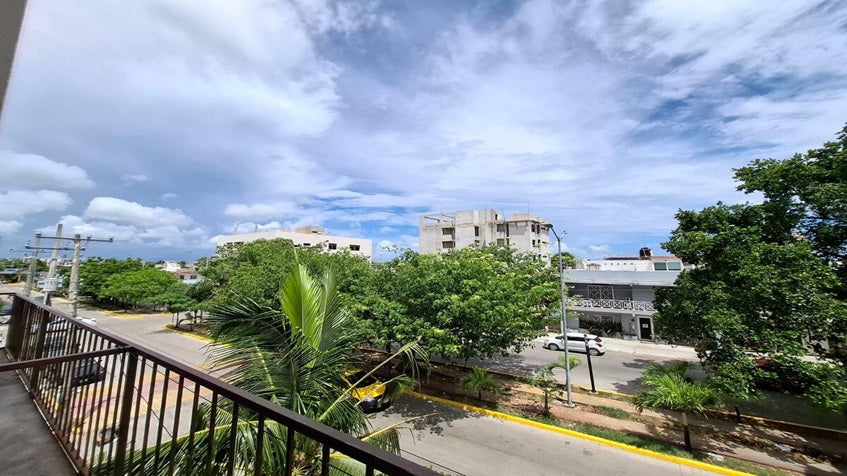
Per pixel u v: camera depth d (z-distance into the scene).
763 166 12.16
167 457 3.09
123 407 2.47
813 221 11.11
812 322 9.30
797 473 8.79
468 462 9.34
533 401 13.66
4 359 4.67
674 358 20.33
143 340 23.62
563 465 9.21
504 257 19.28
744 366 9.97
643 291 25.41
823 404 9.23
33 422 3.26
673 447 9.99
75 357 2.28
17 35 0.97
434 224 49.16
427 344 11.18
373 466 1.20
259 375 4.08
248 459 3.37
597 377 16.83
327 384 4.50
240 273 18.42
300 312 4.43
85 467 2.59
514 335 13.55
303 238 48.88
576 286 27.48
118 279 35.03
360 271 15.51
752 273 9.96
